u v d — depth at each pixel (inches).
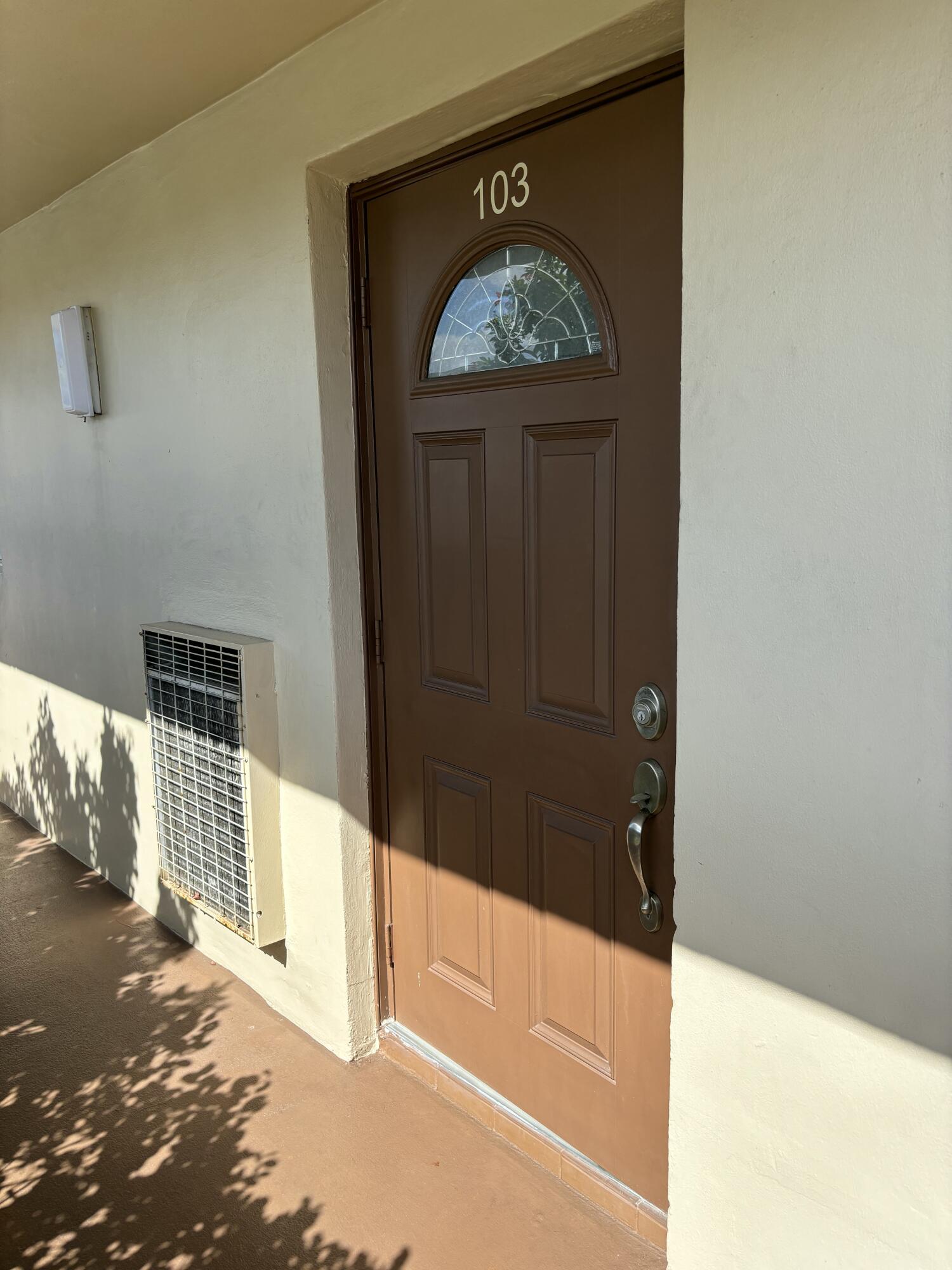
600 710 76.4
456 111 73.3
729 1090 62.7
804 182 51.7
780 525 55.2
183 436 112.0
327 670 94.8
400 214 86.2
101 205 120.3
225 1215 80.8
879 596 51.5
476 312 81.9
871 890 53.7
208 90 93.4
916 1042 52.9
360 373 92.4
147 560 124.2
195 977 120.3
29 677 168.1
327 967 101.7
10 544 166.6
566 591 77.2
